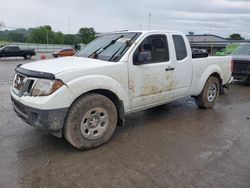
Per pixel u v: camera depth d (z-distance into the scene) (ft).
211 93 21.67
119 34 17.21
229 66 23.45
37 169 11.61
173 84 17.63
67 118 12.71
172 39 17.49
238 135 15.74
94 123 13.56
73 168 11.71
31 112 12.42
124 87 14.67
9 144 14.14
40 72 12.45
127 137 15.33
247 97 27.02
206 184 10.50
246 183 10.58
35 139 14.83
